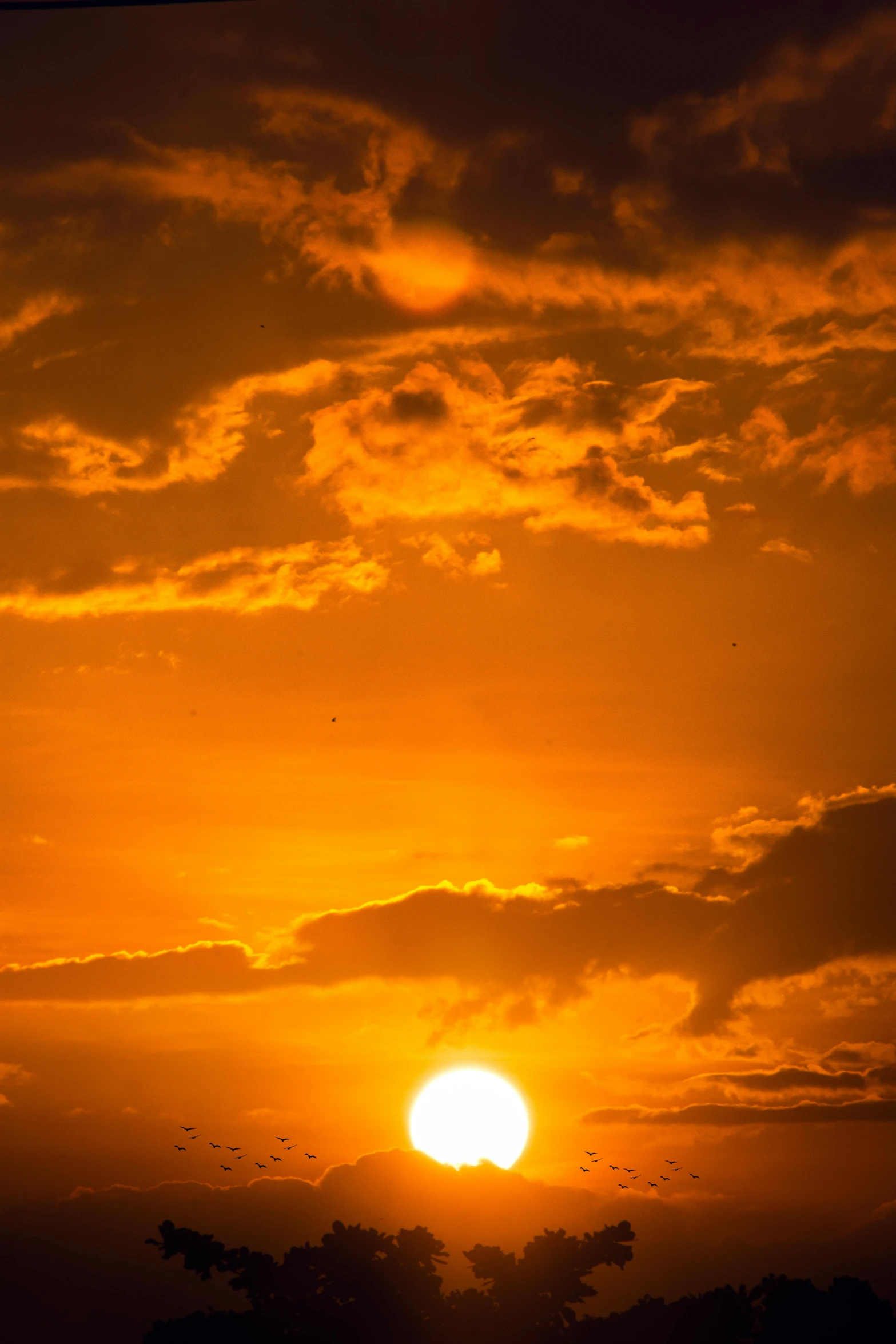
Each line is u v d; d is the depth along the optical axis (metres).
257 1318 70.50
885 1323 67.38
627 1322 71.81
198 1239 72.25
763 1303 69.88
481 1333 71.00
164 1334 69.25
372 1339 70.00
